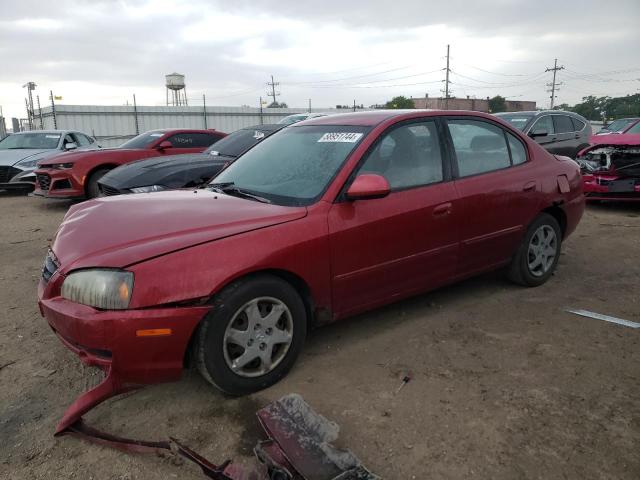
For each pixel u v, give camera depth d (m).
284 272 3.07
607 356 3.43
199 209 3.20
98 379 3.27
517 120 11.02
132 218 3.11
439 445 2.57
